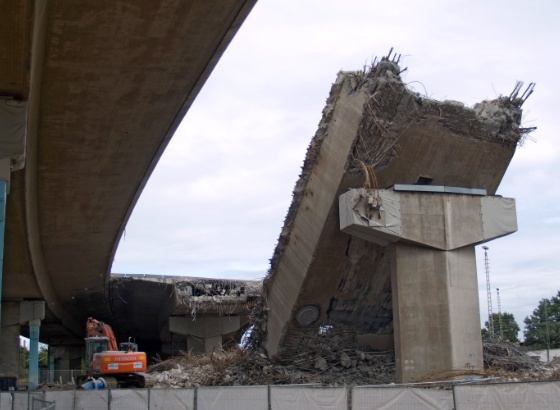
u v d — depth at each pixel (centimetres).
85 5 2002
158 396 2008
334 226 2919
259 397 1805
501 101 2894
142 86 2514
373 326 3481
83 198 3597
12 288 4847
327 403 1686
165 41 2242
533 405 1512
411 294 2777
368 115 2625
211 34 2238
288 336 3466
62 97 2539
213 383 3575
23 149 2286
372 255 3058
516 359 3256
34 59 2098
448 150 2855
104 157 3109
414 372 2720
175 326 6328
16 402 2348
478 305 2805
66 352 8275
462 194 2859
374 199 2702
